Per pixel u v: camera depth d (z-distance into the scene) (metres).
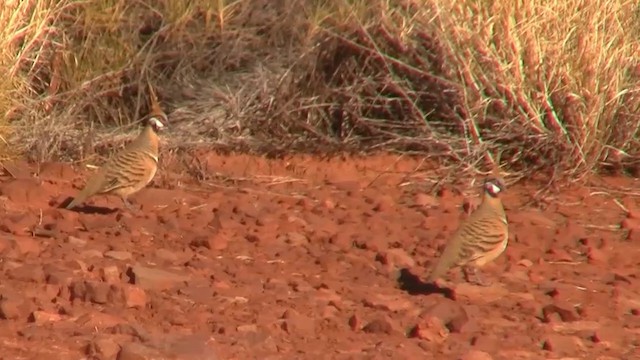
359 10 36.66
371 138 36.09
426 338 20.23
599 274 25.55
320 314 21.28
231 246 26.02
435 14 34.66
